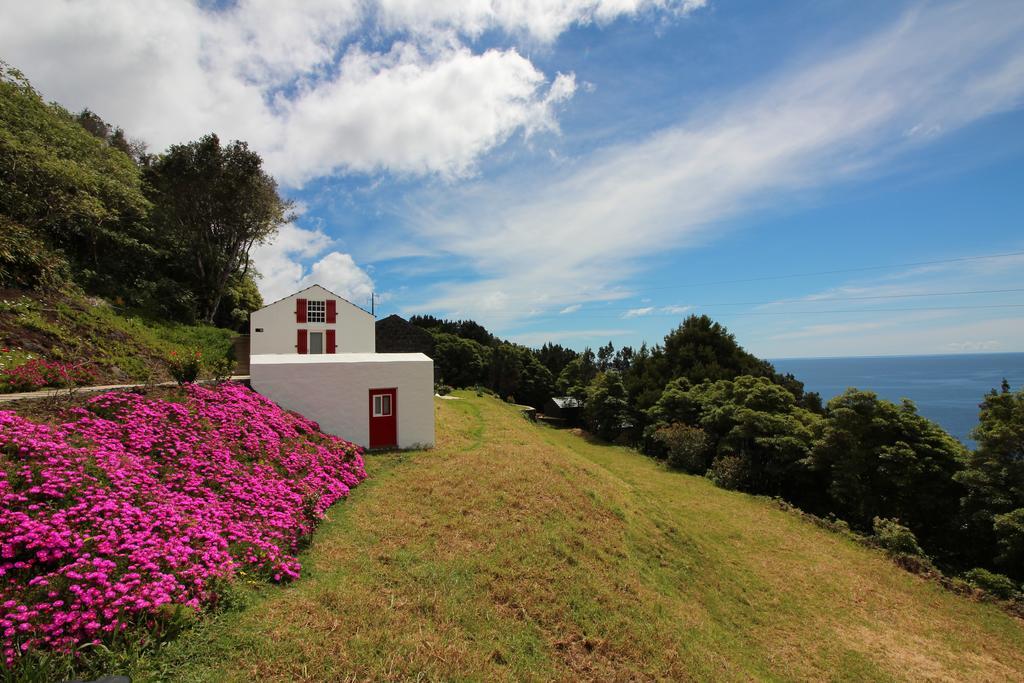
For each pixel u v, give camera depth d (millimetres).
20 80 18781
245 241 33375
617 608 8289
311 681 4594
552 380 59719
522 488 12656
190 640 4668
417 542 8789
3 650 3754
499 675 5672
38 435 6672
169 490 7379
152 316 22391
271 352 24188
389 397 15672
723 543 15289
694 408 33312
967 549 15969
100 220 20266
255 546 6797
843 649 9844
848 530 18062
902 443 17922
